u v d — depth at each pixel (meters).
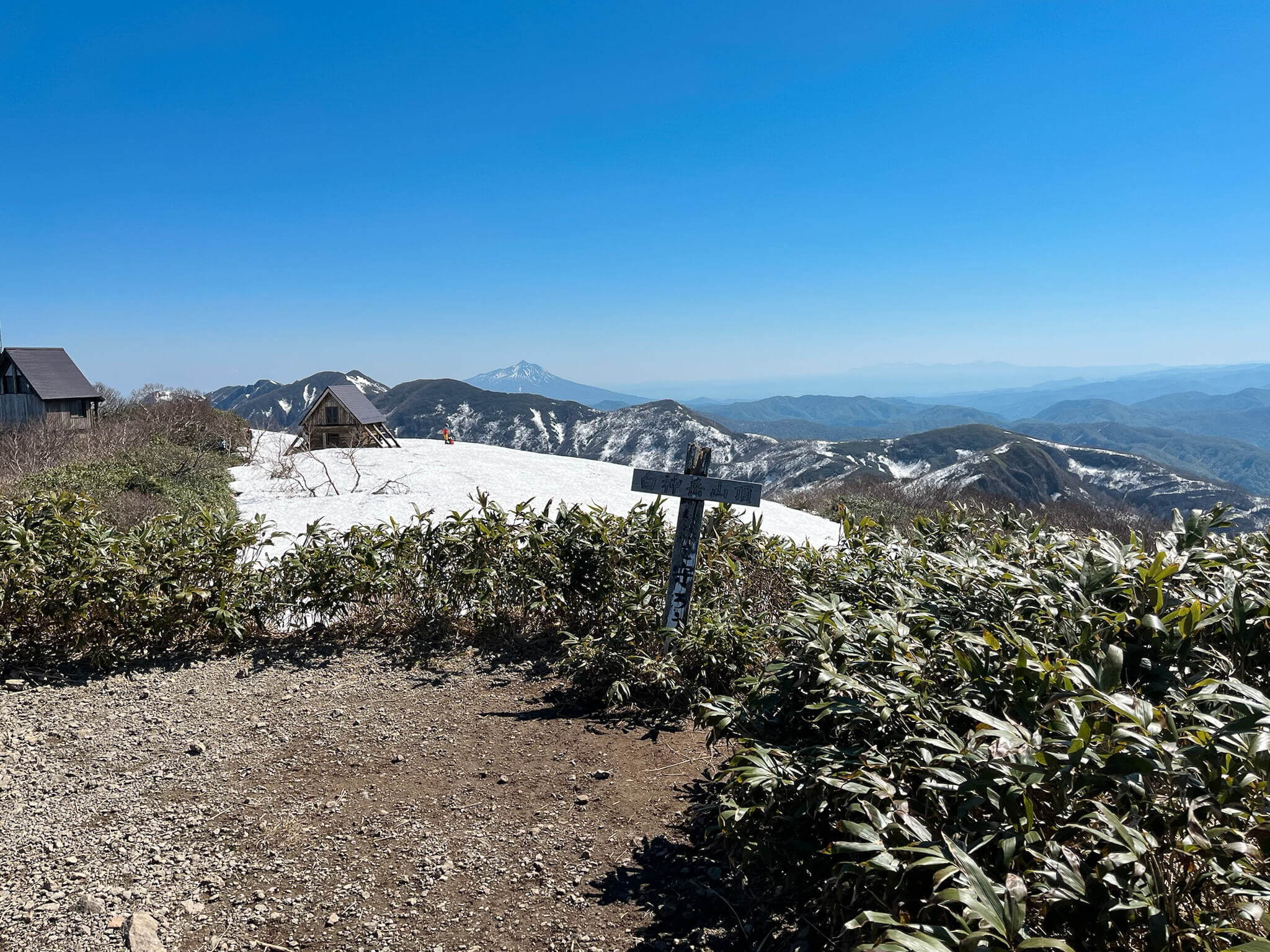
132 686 4.79
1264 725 1.84
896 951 1.53
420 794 3.46
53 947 2.46
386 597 5.97
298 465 21.62
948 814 2.04
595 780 3.52
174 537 5.53
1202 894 1.78
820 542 14.47
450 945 2.47
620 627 4.78
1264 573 3.19
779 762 2.43
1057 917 1.73
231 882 2.82
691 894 2.63
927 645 2.83
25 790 3.49
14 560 4.90
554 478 21.03
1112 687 2.02
